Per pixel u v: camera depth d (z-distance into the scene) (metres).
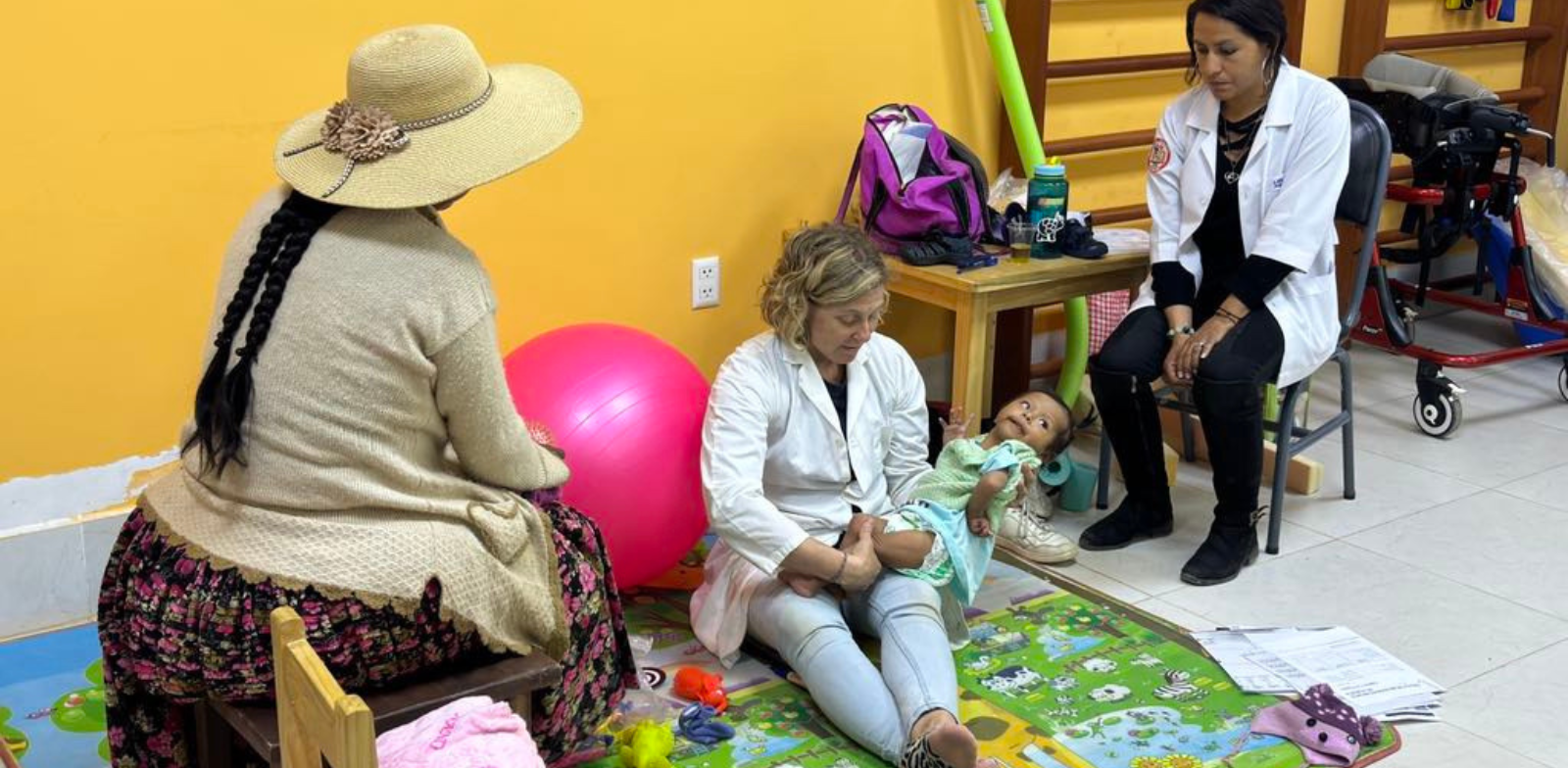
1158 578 2.85
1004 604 2.69
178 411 2.60
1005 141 3.55
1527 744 2.27
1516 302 4.08
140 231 2.47
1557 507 3.23
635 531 2.41
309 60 2.56
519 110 1.81
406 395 1.72
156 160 2.46
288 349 1.68
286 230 1.71
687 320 3.14
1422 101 3.60
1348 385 3.18
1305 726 2.24
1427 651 2.56
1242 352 2.76
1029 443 2.61
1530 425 3.77
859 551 2.32
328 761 1.45
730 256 3.16
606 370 2.45
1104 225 3.77
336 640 1.70
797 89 3.15
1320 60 4.14
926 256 2.91
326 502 1.72
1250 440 2.79
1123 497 3.28
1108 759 2.18
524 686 1.83
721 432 2.35
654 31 2.91
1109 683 2.40
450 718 1.66
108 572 1.84
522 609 1.87
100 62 2.36
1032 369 3.71
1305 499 3.26
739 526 2.30
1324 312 2.91
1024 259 2.96
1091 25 3.61
